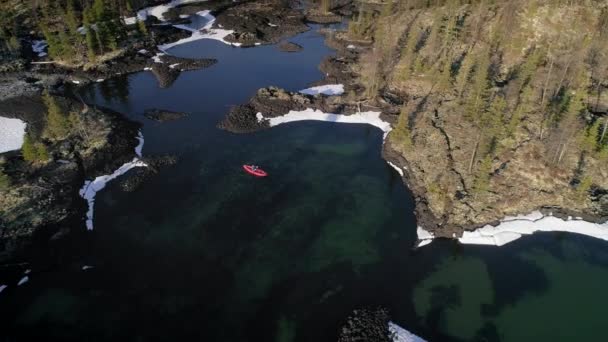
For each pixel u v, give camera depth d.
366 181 94.75
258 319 67.19
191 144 104.50
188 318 67.25
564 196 84.56
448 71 111.31
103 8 143.12
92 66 136.75
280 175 96.00
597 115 99.19
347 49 150.00
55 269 74.12
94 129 105.31
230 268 75.25
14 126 106.38
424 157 95.56
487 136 92.94
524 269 74.44
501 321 66.88
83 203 86.75
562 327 66.25
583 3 127.25
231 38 157.38
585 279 72.94
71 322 66.38
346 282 72.81
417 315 67.50
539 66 113.25
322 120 113.56
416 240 80.38
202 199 89.19
